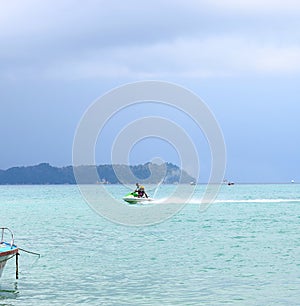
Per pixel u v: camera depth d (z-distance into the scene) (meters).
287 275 27.50
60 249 37.91
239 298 22.70
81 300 22.53
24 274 28.05
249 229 51.41
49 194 152.38
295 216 65.88
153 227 54.62
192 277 27.09
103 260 32.72
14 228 53.88
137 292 23.86
